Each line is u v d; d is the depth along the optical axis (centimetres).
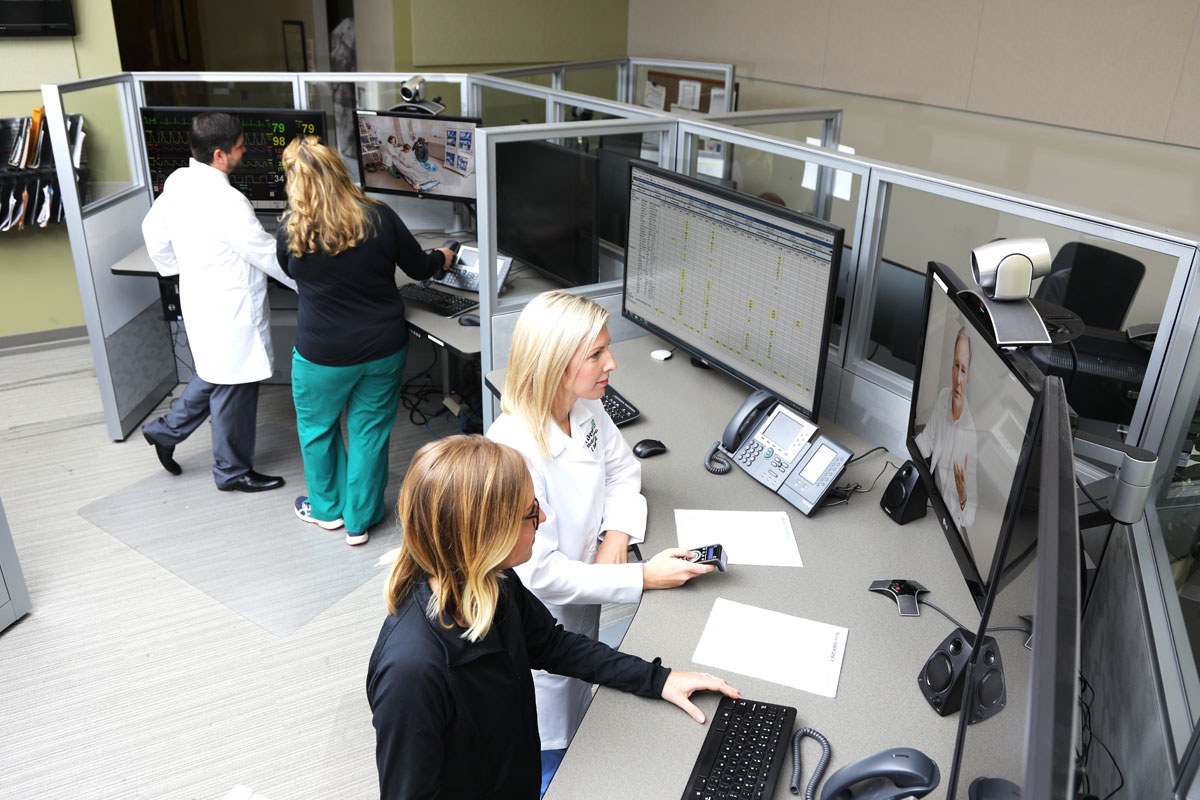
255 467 353
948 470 167
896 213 452
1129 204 355
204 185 293
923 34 418
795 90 495
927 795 127
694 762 134
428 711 110
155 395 400
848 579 175
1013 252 147
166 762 221
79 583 285
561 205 302
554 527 168
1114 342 196
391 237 272
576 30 560
